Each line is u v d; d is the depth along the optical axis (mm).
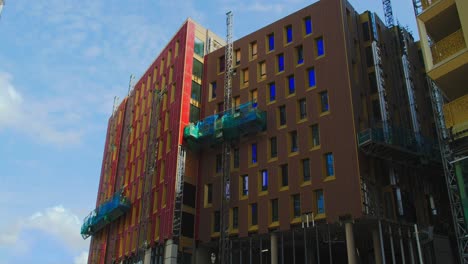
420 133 48469
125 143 77625
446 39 30781
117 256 66500
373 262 51625
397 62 57688
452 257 46156
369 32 53969
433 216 48969
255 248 52281
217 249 54062
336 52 48938
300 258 55750
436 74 30734
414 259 44156
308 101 49281
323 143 46094
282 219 46250
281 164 48906
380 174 46062
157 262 52906
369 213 41406
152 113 66688
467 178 29641
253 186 50344
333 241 46969
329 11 51531
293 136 49781
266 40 57156
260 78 55656
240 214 50188
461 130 29266
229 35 63031
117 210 67250
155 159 62125
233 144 54969
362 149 43906
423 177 50344
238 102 56969
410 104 52094
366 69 51812
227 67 59406
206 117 59375
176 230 52375
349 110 45438
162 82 67438
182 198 54500
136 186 67312
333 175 44469
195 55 64312
